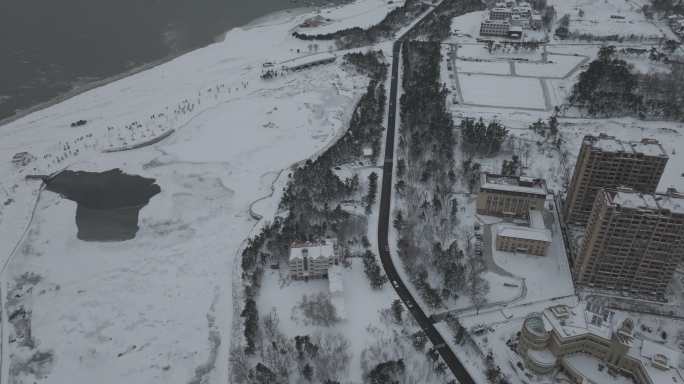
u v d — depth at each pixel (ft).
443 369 645.51
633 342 621.31
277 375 651.66
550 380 635.66
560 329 632.79
